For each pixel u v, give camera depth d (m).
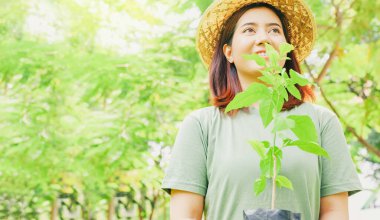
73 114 4.33
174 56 4.37
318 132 1.35
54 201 5.07
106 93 4.25
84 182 4.62
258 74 1.38
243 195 1.25
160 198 5.05
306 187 1.26
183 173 1.32
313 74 4.61
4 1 4.51
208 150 1.34
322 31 4.40
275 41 1.40
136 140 4.16
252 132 1.32
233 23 1.49
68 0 4.50
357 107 4.42
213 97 1.47
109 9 4.52
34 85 4.28
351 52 4.36
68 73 4.16
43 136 4.22
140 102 4.18
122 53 4.57
